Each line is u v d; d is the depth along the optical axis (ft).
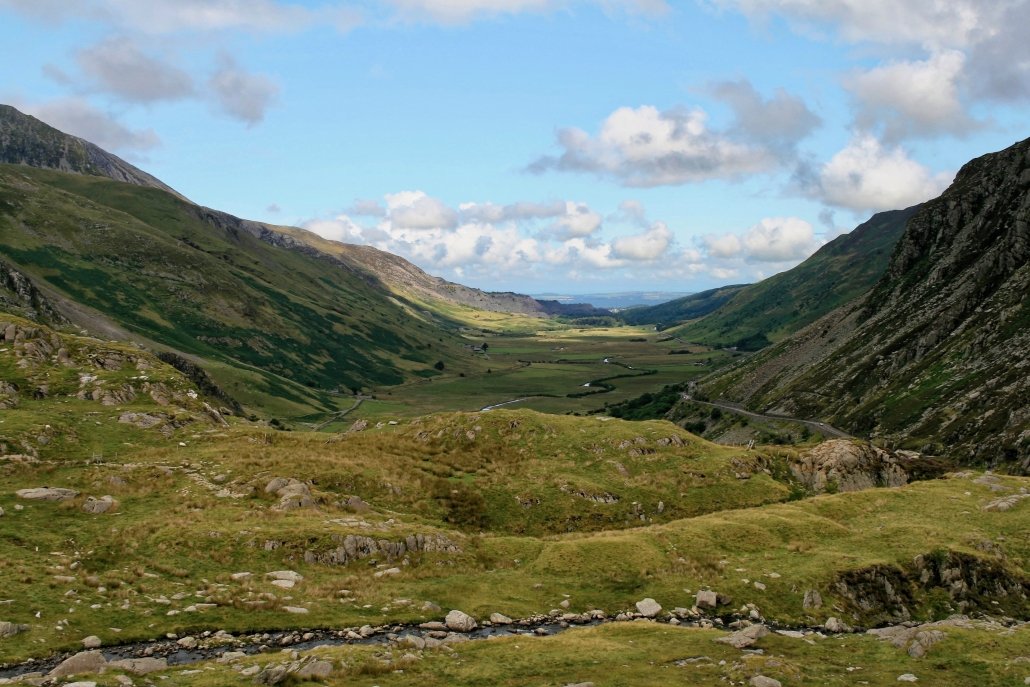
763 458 266.16
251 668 98.99
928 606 154.81
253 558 151.64
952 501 209.56
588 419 285.64
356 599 139.03
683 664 107.86
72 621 114.42
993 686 96.58
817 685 97.91
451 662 106.52
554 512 222.07
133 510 171.12
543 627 134.31
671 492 239.30
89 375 278.26
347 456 236.63
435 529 180.24
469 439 266.16
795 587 154.51
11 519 152.76
